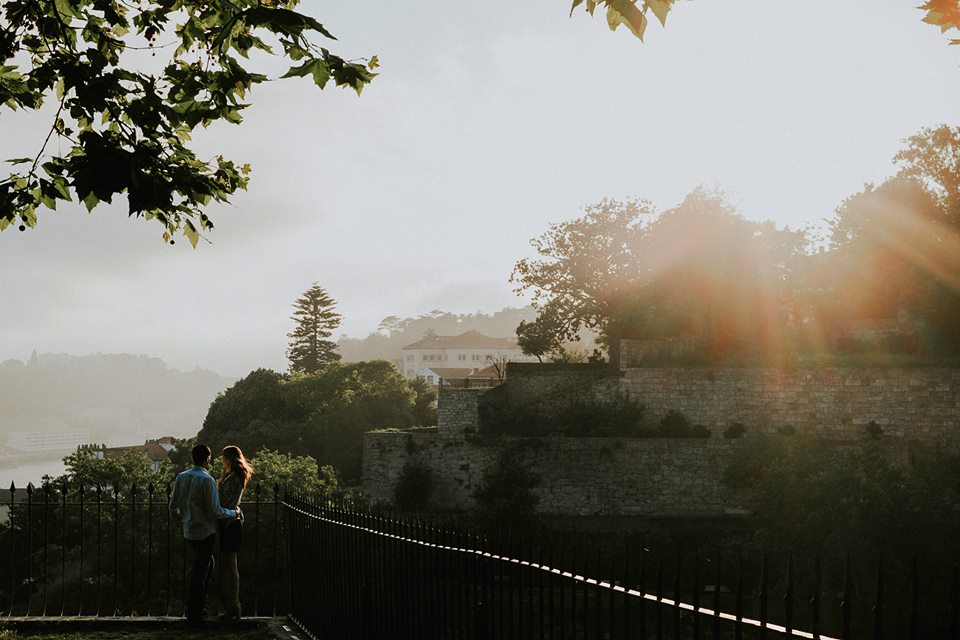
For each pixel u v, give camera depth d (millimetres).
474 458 57062
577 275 66188
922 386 53000
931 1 5914
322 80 7922
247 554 30656
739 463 53406
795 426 54750
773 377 55344
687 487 54406
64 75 7840
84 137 7379
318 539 12703
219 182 9406
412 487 57438
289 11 7109
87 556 35000
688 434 55656
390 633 10203
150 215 9242
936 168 60875
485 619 8273
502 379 69562
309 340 124875
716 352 59344
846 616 4898
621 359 58406
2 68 8914
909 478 48906
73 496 36281
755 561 41562
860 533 45469
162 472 48031
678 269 61562
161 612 27531
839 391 54250
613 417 57469
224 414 79500
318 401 79000
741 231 61500
